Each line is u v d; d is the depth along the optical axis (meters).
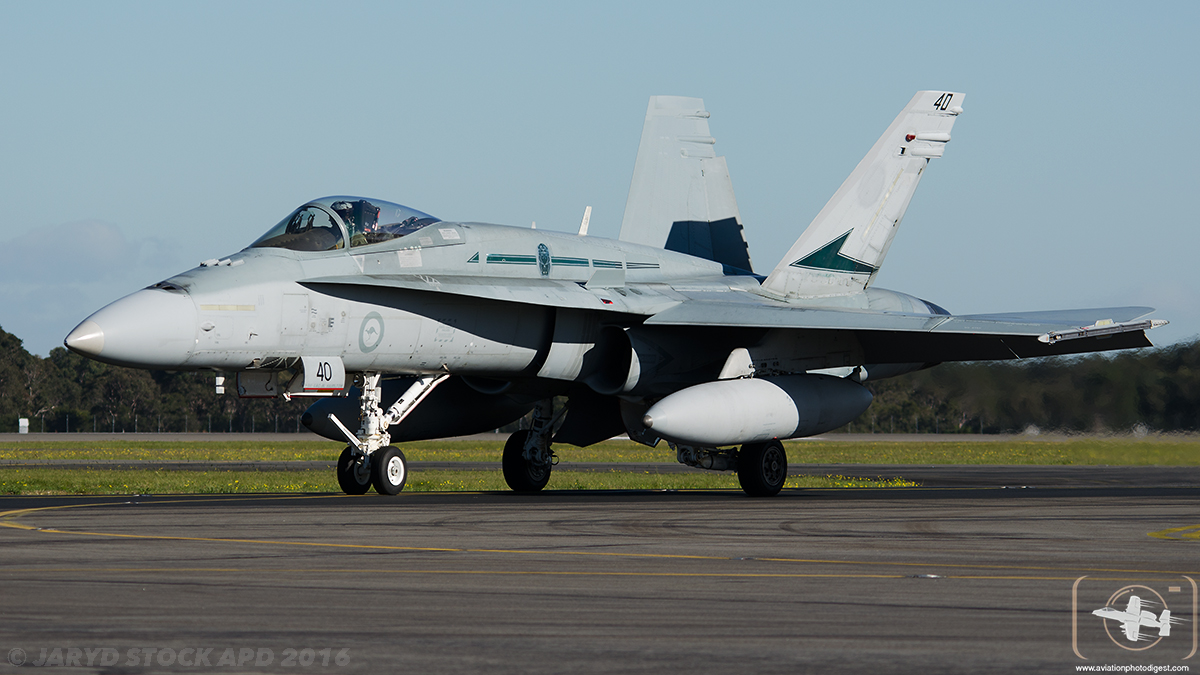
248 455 146.38
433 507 50.00
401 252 57.53
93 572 28.44
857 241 72.75
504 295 57.12
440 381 61.53
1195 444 91.31
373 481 58.62
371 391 59.09
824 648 20.08
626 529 40.50
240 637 20.64
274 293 53.06
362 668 18.45
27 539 36.00
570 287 61.47
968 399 95.25
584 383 64.25
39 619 22.14
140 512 46.50
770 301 68.56
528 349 61.88
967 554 33.28
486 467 110.56
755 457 61.19
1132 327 57.38
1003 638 21.00
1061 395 93.69
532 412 70.25
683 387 65.31
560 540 36.59
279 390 57.06
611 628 21.67
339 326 55.16
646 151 80.38
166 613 22.86
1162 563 31.28
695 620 22.50
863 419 187.25
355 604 24.08
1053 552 33.88
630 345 62.16
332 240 56.22
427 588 26.27
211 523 41.69
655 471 102.38
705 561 31.36
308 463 120.88
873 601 24.77
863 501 57.06
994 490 70.25
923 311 75.00
